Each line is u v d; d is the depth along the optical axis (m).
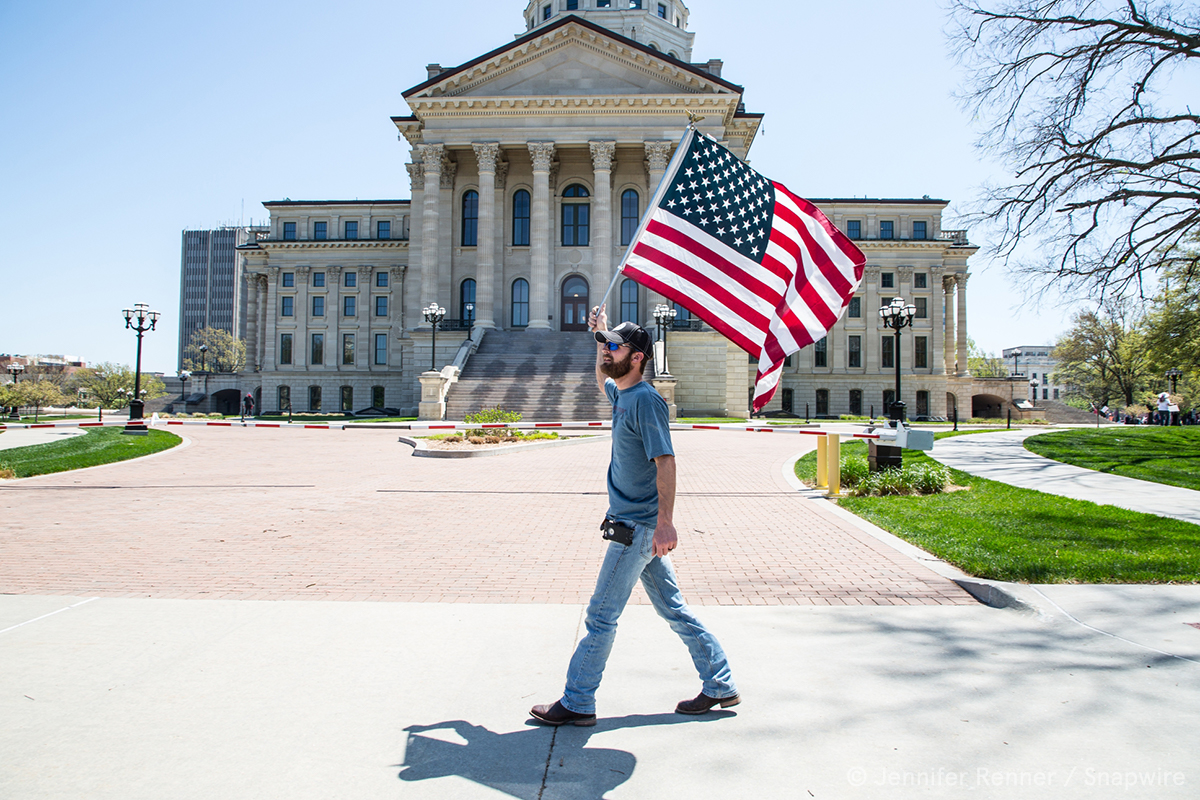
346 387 70.19
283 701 3.88
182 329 146.25
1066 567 6.48
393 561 7.35
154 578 6.59
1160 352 30.11
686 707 3.77
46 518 9.77
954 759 3.28
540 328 44.81
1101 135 21.98
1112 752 3.33
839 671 4.34
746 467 16.33
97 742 3.40
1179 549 7.28
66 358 116.44
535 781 3.11
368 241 69.88
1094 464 16.14
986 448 21.30
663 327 37.81
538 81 45.56
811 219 6.75
